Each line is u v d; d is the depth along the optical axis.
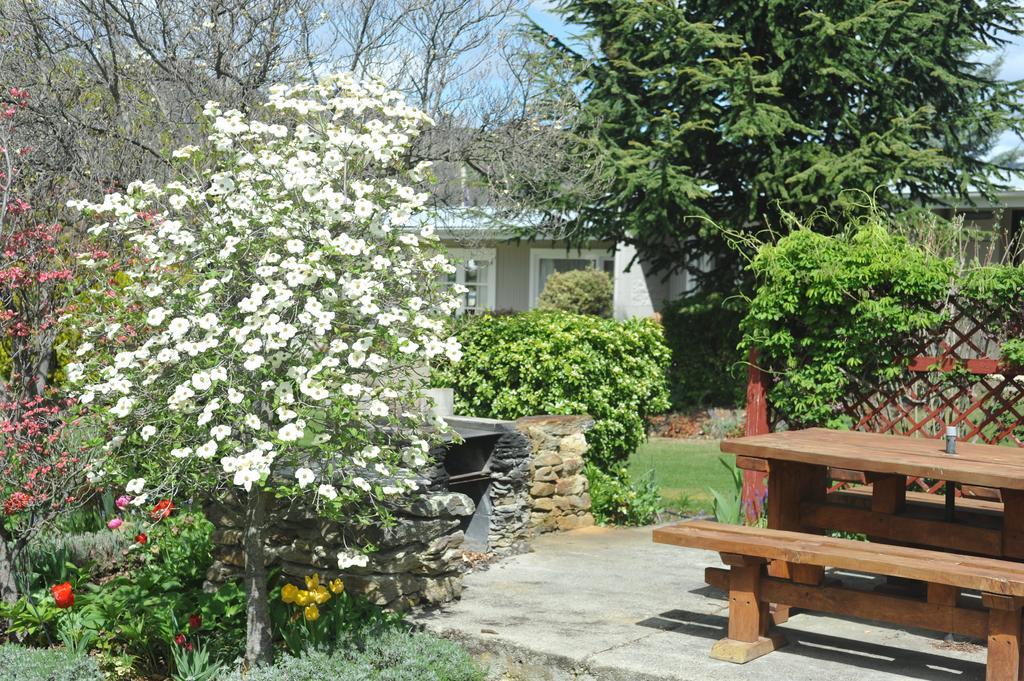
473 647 4.62
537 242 20.67
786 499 5.35
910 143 13.67
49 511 5.23
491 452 6.50
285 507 5.16
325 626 4.51
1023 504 4.73
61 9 8.16
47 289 5.70
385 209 4.55
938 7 14.09
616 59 14.49
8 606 4.76
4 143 5.44
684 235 15.13
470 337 8.45
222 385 4.14
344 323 4.36
